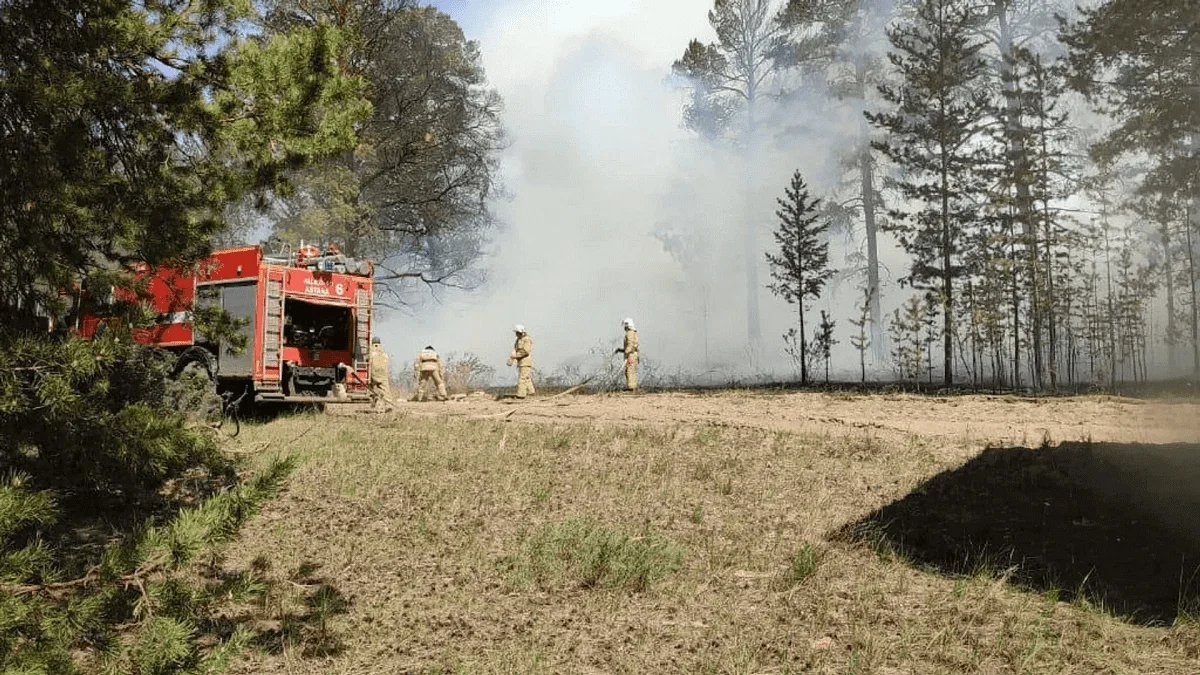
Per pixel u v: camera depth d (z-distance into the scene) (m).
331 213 32.16
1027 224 30.95
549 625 6.10
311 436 14.39
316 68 7.66
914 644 5.46
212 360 17.16
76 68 6.56
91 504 8.51
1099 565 6.83
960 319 30.30
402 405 21.61
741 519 9.06
